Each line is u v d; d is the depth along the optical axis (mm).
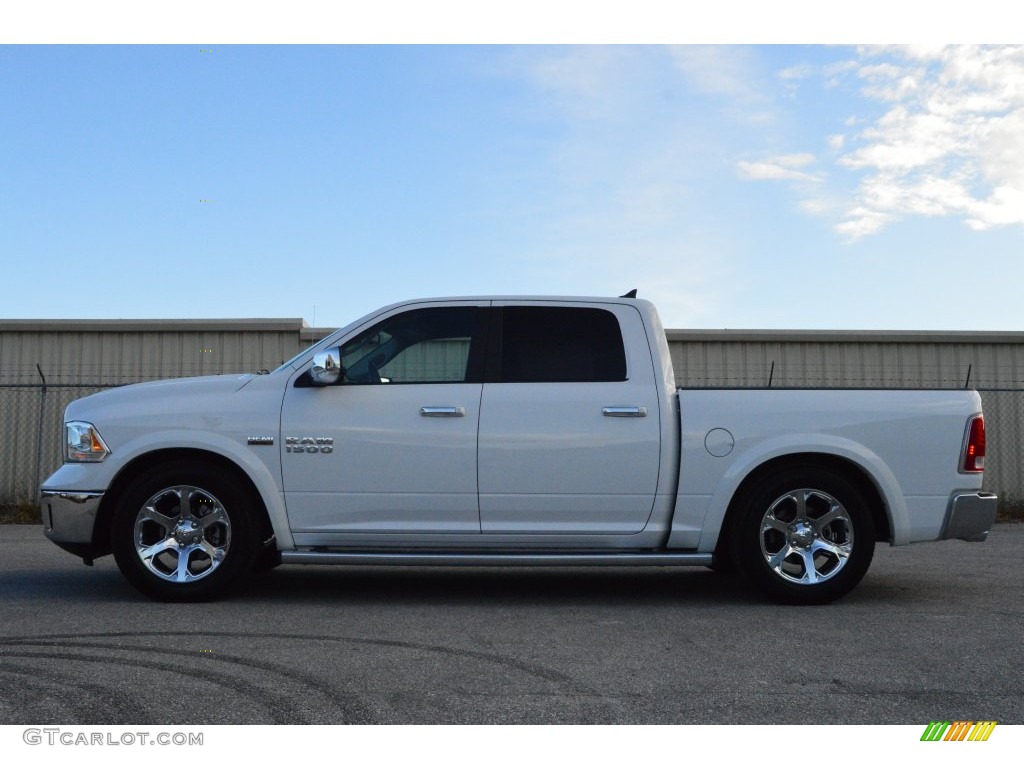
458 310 6523
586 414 6270
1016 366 13531
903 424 6301
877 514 6465
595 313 6516
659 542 6285
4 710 3930
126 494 6195
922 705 4094
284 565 8273
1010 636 5340
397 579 7492
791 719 3906
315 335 13234
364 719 3857
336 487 6250
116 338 13234
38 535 10469
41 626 5461
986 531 6305
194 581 6195
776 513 6312
